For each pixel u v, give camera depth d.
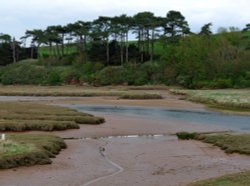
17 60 175.25
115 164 25.70
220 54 123.06
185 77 118.19
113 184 20.67
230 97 73.75
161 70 126.88
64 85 130.88
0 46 175.25
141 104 71.50
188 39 130.38
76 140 34.81
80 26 163.62
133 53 149.25
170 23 157.12
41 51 193.62
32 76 142.12
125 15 154.88
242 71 117.38
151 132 40.03
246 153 28.95
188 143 33.81
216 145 32.53
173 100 80.31
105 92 95.75
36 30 173.12
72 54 158.88
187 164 25.80
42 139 30.14
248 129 42.28
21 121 40.22
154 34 156.12
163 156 28.44
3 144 26.23
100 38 153.75
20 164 23.66
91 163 25.78
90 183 20.80
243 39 150.50
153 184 20.73
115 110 61.34
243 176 20.92
